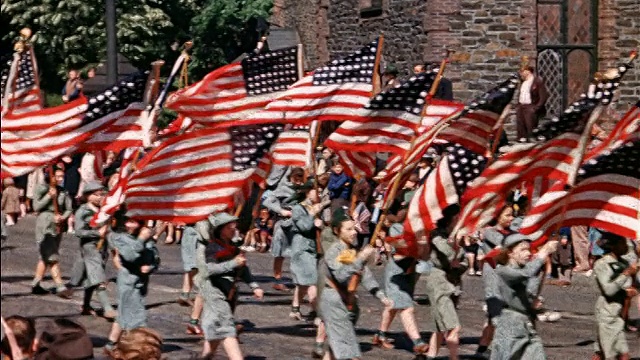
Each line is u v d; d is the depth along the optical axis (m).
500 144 30.88
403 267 19.75
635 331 23.27
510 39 36.16
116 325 19.55
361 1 41.28
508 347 17.05
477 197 18.45
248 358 19.73
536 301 17.19
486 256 17.25
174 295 25.45
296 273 23.12
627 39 37.00
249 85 20.33
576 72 37.12
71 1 47.06
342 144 20.53
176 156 18.77
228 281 17.52
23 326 10.66
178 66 19.47
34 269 28.70
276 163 23.98
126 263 19.47
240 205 19.44
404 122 20.16
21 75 18.77
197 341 20.86
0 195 13.64
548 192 18.06
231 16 47.50
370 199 29.36
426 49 36.31
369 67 20.78
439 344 19.44
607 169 17.89
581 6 37.06
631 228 17.81
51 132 18.95
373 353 20.31
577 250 28.66
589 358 20.03
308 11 46.94
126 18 47.50
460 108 21.86
